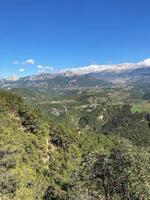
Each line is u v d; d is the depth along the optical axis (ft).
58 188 205.26
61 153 344.08
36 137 332.80
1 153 252.83
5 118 335.67
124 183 95.71
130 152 97.60
